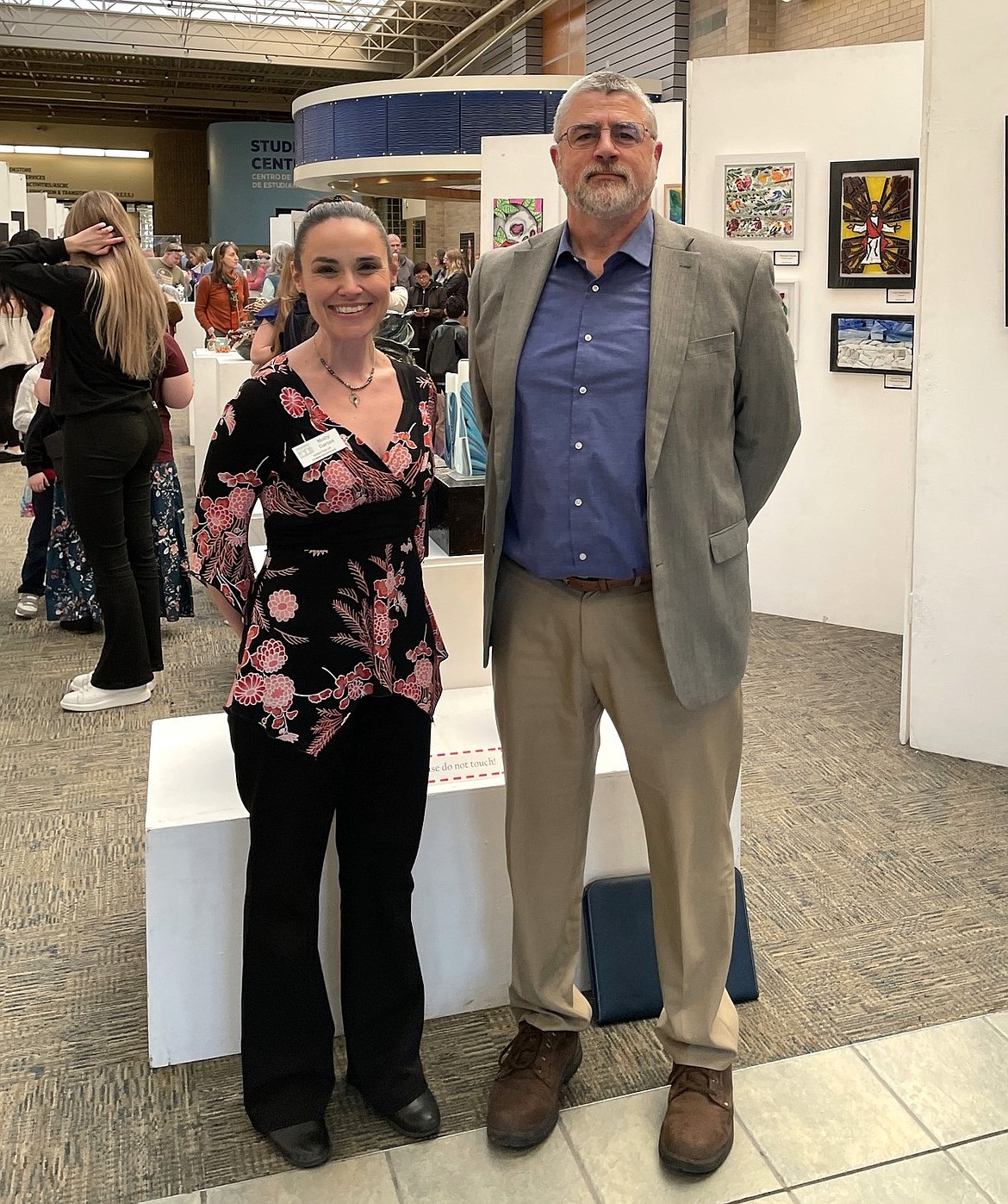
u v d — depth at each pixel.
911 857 2.90
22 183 10.11
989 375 3.27
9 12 19.33
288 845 1.79
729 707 1.85
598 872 2.32
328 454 1.66
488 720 2.57
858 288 4.57
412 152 7.79
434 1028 2.23
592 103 1.68
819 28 11.01
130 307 3.40
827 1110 1.98
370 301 1.66
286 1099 1.87
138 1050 2.16
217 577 1.76
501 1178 1.84
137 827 3.03
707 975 1.89
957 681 3.48
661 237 1.78
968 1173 1.84
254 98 27.36
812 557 4.97
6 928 2.54
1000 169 3.16
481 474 2.74
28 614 4.92
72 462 3.59
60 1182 1.84
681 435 1.71
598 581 1.78
